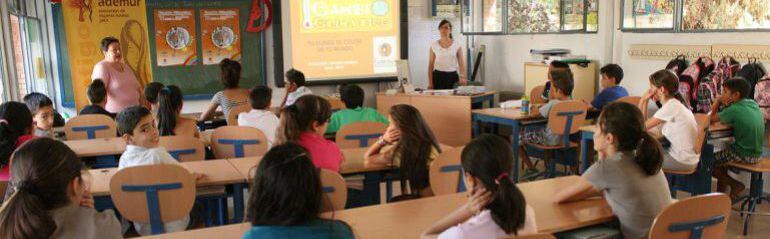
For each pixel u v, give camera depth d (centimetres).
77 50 642
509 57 785
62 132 487
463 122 631
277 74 725
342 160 327
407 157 309
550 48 724
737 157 430
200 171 314
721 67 529
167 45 676
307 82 744
